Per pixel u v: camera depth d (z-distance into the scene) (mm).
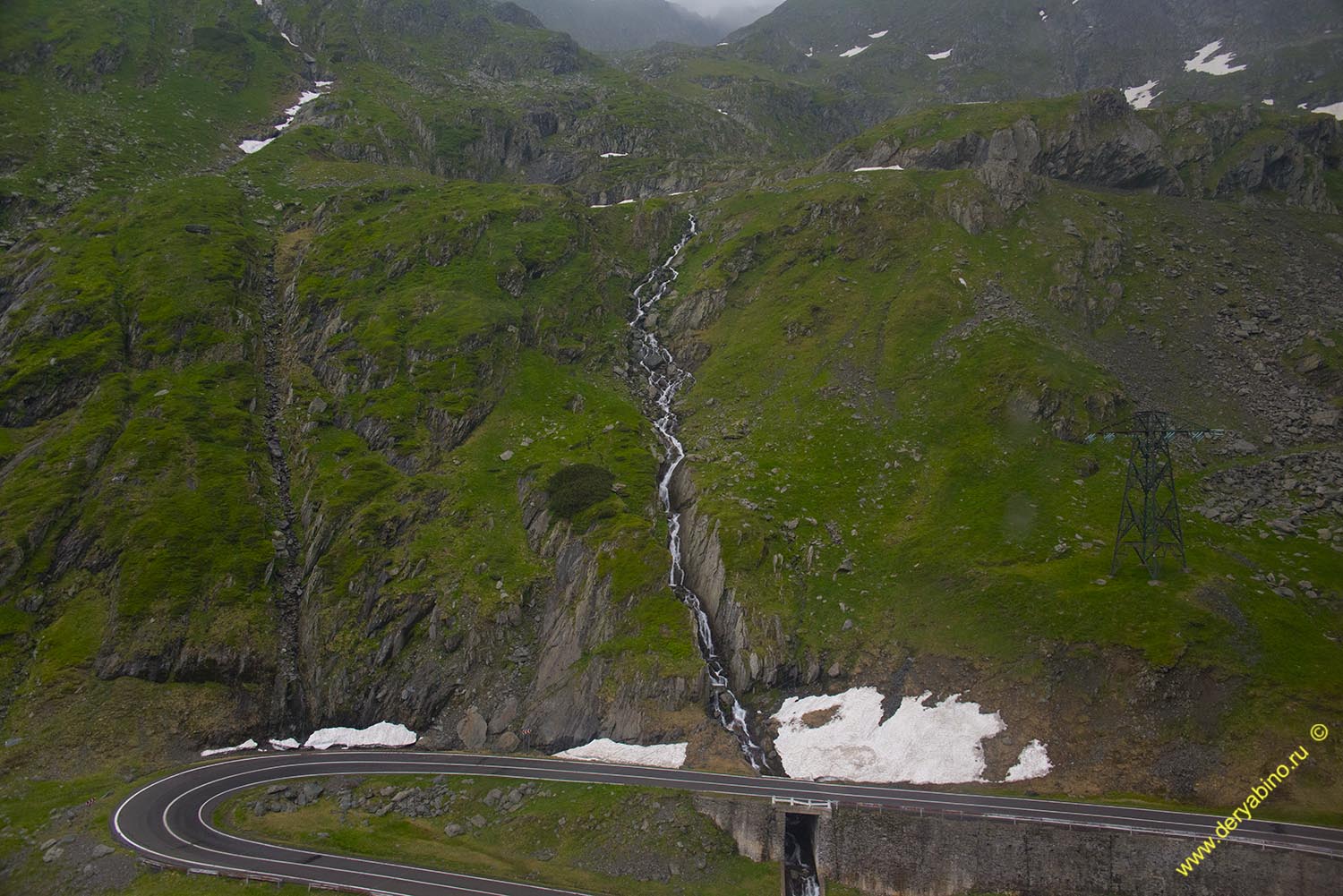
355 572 83688
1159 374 107375
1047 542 82625
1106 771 63531
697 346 128000
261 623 80000
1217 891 53281
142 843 58469
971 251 129375
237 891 54250
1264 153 150625
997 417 99625
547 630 82125
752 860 60000
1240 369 108000
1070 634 71562
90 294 110125
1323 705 62656
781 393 113812
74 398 99000
